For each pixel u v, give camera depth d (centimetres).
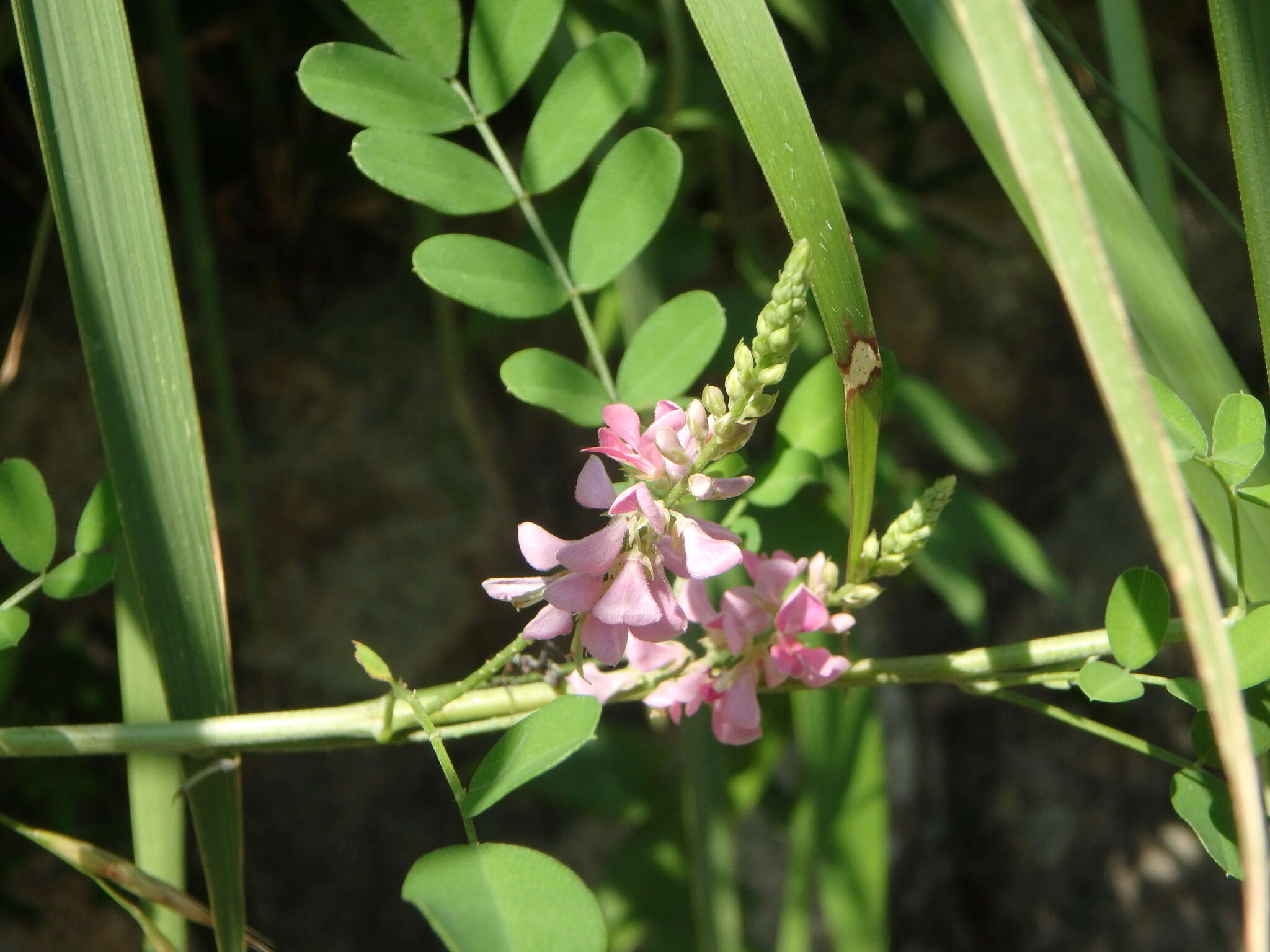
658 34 41
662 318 26
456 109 27
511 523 50
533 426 51
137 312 25
